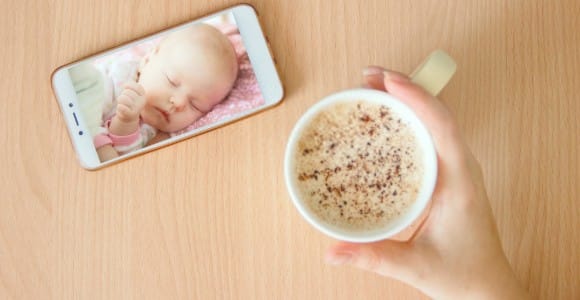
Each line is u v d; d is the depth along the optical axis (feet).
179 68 1.84
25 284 1.88
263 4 1.87
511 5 1.86
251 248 1.87
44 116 1.88
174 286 1.88
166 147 1.86
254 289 1.87
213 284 1.87
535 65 1.86
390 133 1.56
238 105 1.84
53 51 1.88
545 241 1.86
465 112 1.87
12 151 1.88
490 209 1.73
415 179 1.56
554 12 1.86
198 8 1.88
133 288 1.88
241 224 1.87
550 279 1.86
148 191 1.87
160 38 1.85
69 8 1.88
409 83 1.56
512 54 1.87
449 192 1.67
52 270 1.88
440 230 1.70
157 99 1.85
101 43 1.88
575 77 1.86
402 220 1.53
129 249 1.88
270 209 1.86
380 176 1.56
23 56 1.88
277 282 1.87
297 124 1.54
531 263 1.86
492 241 1.70
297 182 1.54
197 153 1.86
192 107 1.85
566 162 1.86
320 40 1.87
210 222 1.87
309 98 1.86
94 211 1.88
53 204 1.88
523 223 1.86
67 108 1.86
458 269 1.69
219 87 1.84
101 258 1.88
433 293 1.71
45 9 1.88
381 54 1.87
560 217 1.86
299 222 1.86
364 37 1.87
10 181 1.88
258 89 1.84
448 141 1.62
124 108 1.85
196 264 1.87
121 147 1.86
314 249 1.87
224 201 1.86
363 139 1.56
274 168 1.86
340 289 1.87
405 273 1.65
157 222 1.87
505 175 1.87
